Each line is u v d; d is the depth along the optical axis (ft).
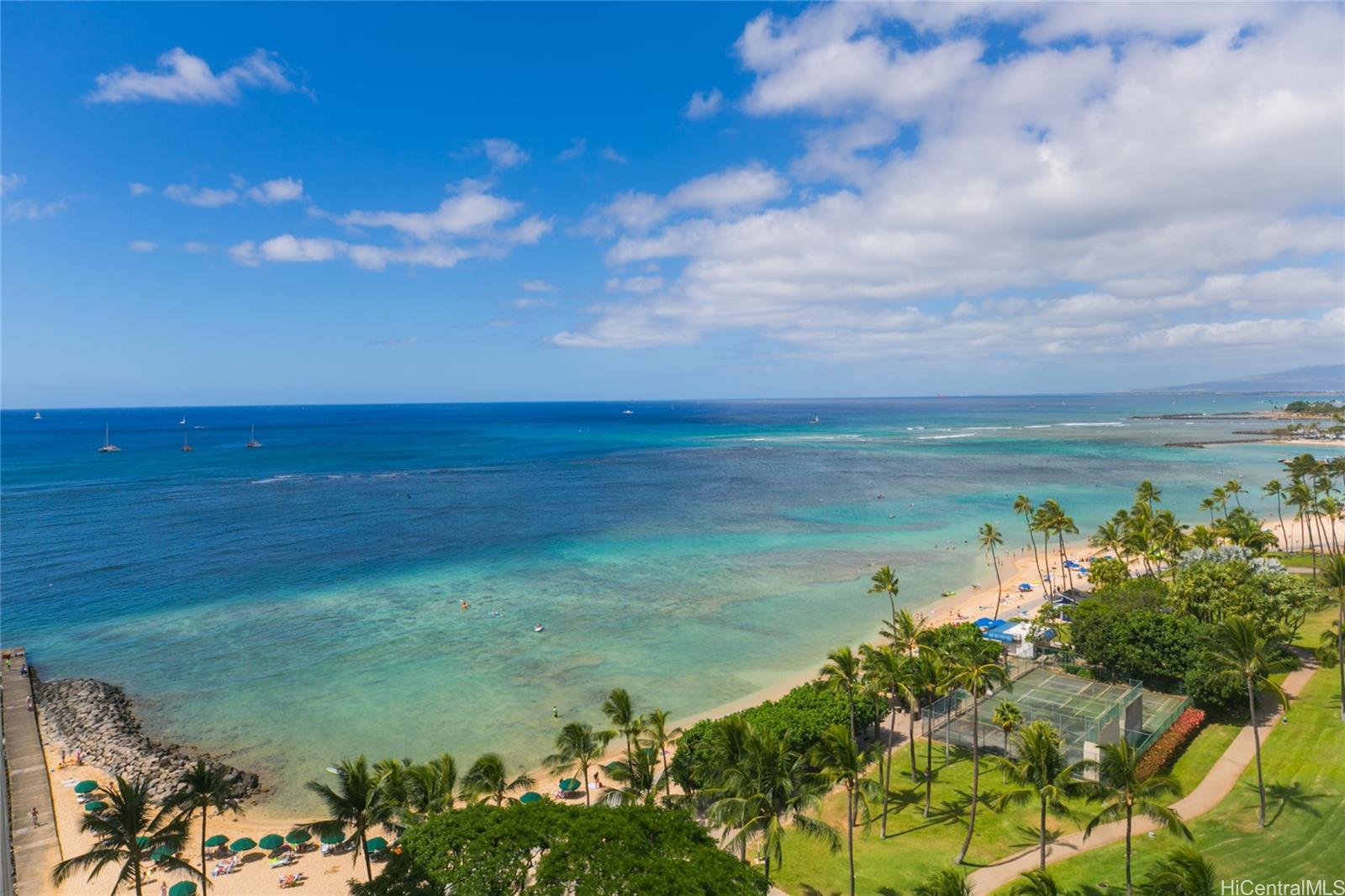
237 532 480.23
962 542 442.91
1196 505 541.34
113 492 652.89
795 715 177.58
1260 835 142.10
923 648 184.24
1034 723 153.17
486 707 225.35
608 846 118.21
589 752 161.07
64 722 215.92
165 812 127.13
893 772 179.93
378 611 317.22
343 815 132.16
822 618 306.35
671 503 588.09
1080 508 542.57
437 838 125.29
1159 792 118.11
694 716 216.74
